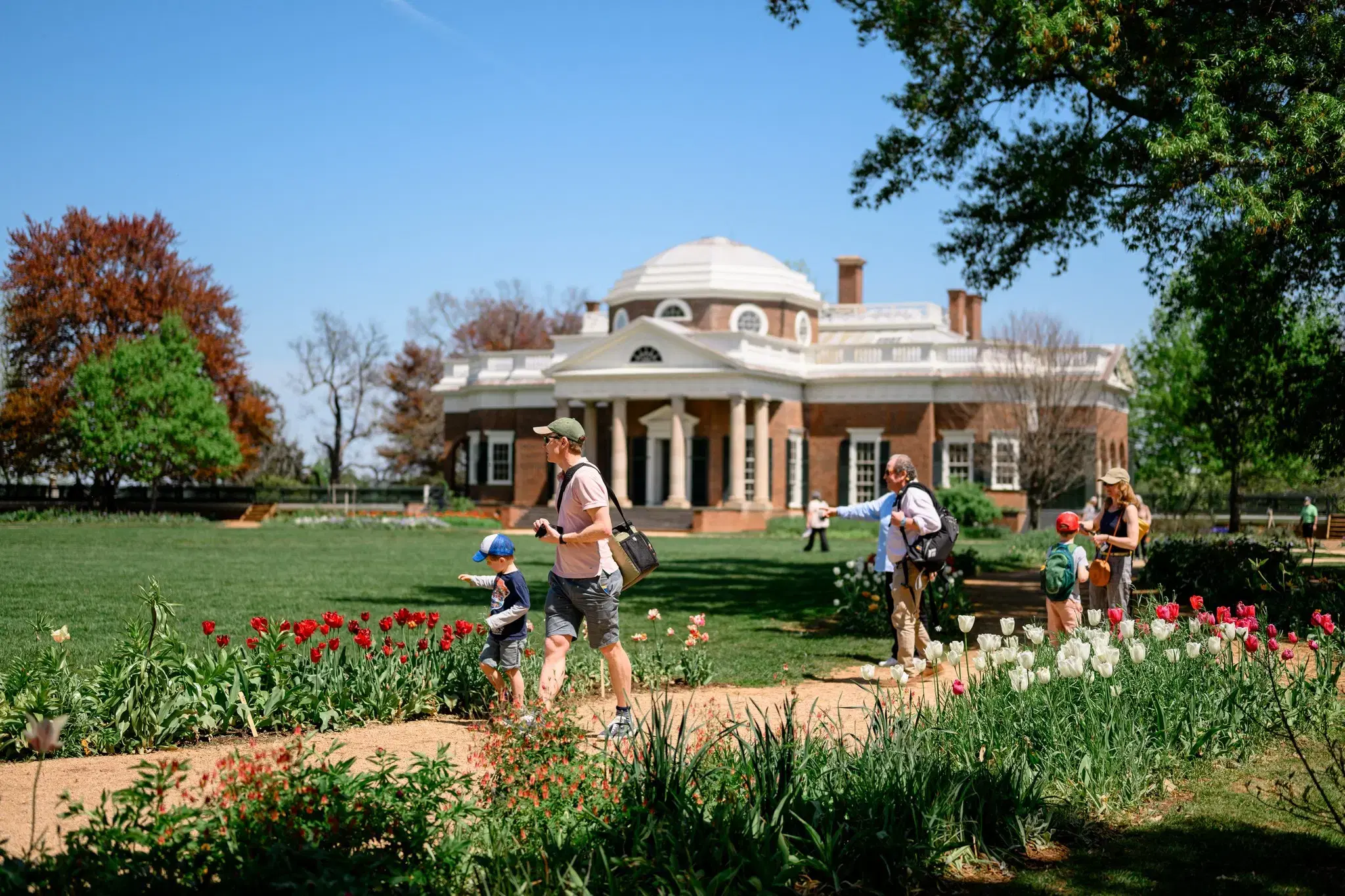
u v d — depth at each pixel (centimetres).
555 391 5300
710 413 5294
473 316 8738
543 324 8875
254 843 446
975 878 553
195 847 462
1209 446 4553
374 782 536
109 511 5525
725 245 5803
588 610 811
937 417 5297
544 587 2112
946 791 584
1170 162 1416
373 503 5991
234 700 832
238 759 527
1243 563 1683
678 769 552
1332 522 3569
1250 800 658
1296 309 1783
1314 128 1354
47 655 843
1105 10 1436
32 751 771
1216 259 1644
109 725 798
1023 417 4725
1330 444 1905
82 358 5719
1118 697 745
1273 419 1984
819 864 518
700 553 3341
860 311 6525
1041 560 2930
